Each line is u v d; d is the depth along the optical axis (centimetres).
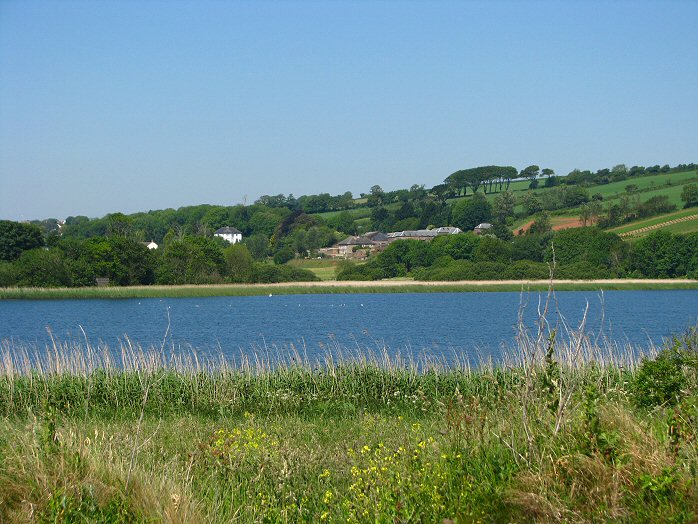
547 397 866
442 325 5341
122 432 1189
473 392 1880
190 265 10081
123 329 5319
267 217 18862
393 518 695
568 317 5766
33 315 6681
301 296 9356
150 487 761
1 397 1888
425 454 856
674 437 775
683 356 1349
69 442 823
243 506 802
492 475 755
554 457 773
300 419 1584
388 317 6200
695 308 6644
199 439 1188
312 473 909
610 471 734
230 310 7238
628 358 2059
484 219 15912
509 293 9344
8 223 10288
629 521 666
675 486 702
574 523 664
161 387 1989
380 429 1268
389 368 2114
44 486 746
